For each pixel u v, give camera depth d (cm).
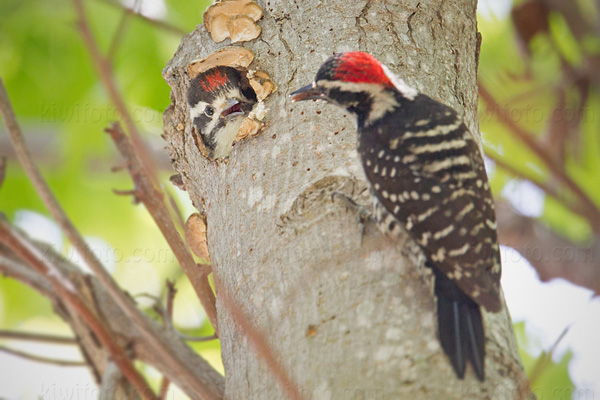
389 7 923
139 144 862
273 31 920
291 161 824
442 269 702
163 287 1402
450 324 675
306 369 690
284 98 870
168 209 952
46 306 1547
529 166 1402
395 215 742
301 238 766
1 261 1105
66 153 1291
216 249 856
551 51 1455
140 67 1273
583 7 1459
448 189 736
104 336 949
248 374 738
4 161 1077
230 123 1077
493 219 749
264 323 745
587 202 1231
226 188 869
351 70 812
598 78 1375
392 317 693
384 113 799
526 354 1220
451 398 650
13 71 1327
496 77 1427
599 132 1419
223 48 910
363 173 796
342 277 728
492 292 687
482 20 1458
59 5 1291
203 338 1030
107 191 1391
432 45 919
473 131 910
